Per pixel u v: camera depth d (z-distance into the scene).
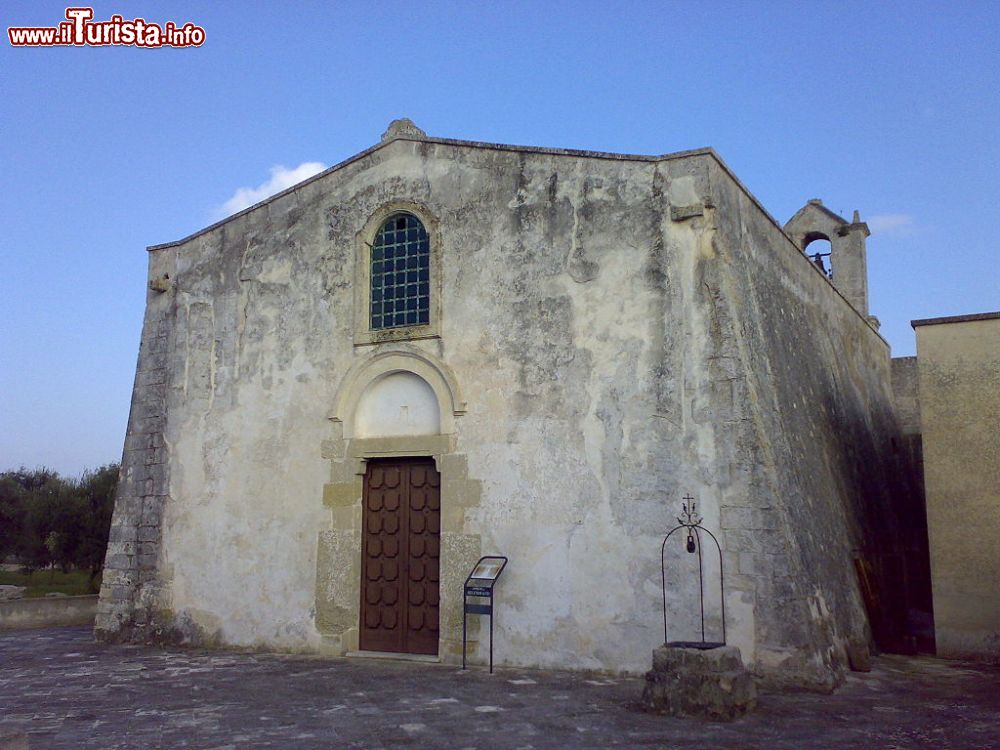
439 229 11.94
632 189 10.85
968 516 11.31
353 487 11.92
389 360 11.96
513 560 10.66
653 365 10.30
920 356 11.91
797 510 10.06
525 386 11.01
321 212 12.95
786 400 11.27
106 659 11.48
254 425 12.81
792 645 9.01
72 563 28.61
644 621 9.83
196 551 12.88
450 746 6.79
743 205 11.62
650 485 10.06
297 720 7.75
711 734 7.10
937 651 11.26
